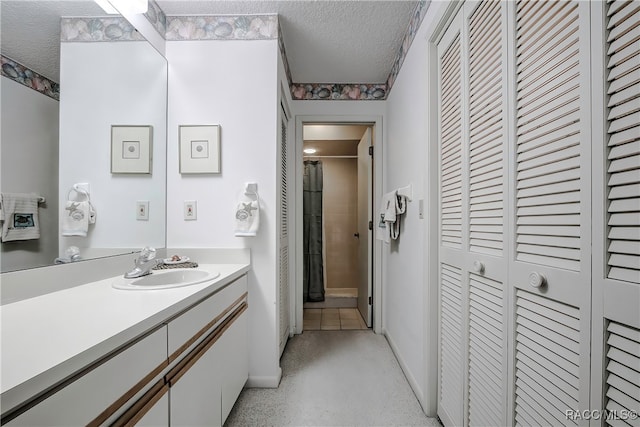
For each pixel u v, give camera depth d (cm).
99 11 128
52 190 106
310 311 333
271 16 171
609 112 57
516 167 85
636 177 52
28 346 58
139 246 152
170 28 173
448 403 133
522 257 83
